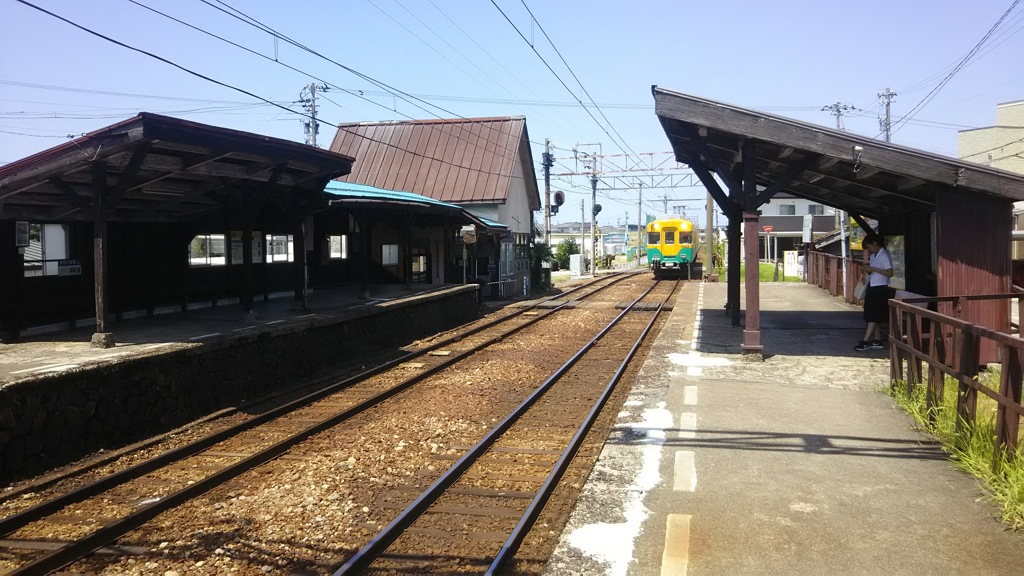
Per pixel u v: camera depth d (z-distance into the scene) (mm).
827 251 30359
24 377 6133
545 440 6793
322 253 17172
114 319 10555
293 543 4453
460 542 4434
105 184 8031
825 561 3656
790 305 17219
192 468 6113
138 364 7383
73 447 6531
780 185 9289
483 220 22938
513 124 27109
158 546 4445
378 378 10141
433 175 26203
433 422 7461
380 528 4668
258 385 9422
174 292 11562
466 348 13055
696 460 5383
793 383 8094
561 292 27984
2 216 8633
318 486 5492
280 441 6523
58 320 9695
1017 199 8148
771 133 8656
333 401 8688
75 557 4289
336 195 14234
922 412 6328
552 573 3691
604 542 4035
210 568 4117
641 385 8195
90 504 5270
